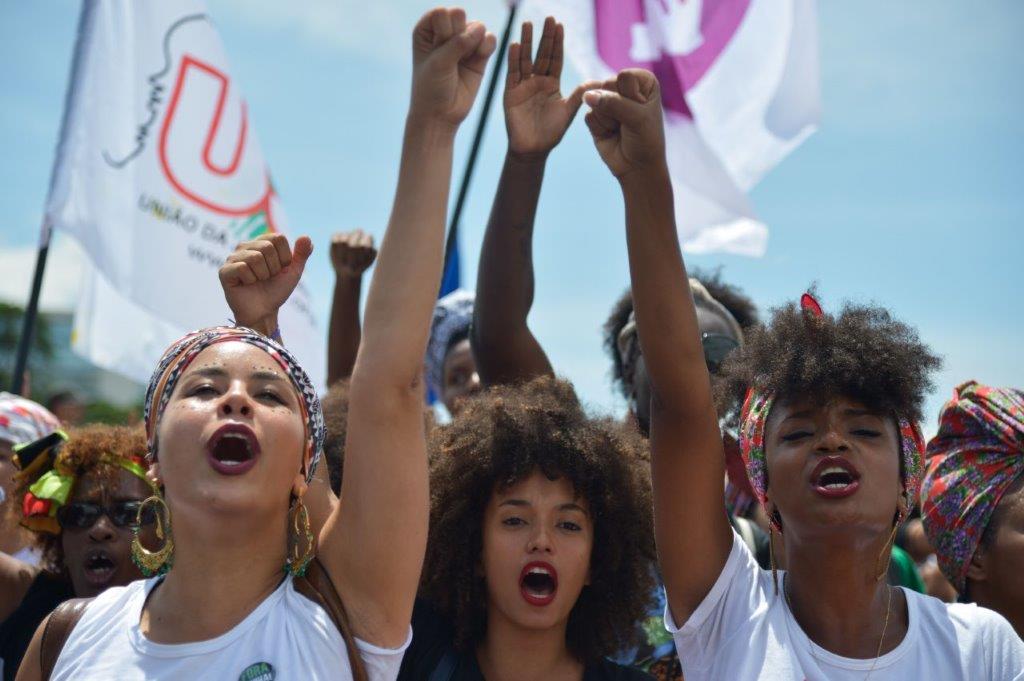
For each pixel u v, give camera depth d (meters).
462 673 3.63
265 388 3.00
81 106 6.50
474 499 3.78
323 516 3.37
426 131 3.01
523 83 3.75
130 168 6.56
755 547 4.31
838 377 3.25
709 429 3.37
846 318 3.40
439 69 2.94
